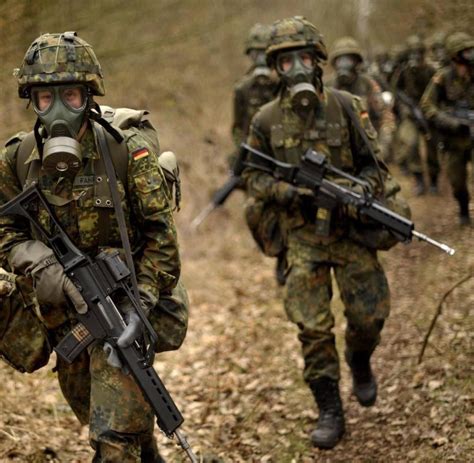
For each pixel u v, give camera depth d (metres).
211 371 16.03
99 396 8.88
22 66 8.54
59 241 8.90
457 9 35.00
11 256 8.98
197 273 23.16
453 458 11.38
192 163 29.78
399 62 31.97
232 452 12.62
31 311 9.38
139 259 9.31
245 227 27.28
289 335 17.86
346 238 12.55
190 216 27.02
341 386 14.73
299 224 12.61
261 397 14.62
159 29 32.34
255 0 44.78
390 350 15.64
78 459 11.87
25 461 11.45
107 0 24.86
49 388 14.45
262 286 21.80
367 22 53.41
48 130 8.56
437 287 18.72
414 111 30.78
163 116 31.80
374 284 12.54
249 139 13.26
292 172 12.54
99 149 8.88
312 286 12.55
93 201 8.91
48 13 19.23
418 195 30.92
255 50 21.52
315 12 54.31
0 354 9.48
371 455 12.05
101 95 8.91
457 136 23.20
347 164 12.69
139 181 8.97
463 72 22.58
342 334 17.34
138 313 8.68
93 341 8.87
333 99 12.66
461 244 22.25
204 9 38.44
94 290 8.74
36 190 8.84
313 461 12.18
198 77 35.62
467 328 15.77
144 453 10.23
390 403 13.52
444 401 13.02
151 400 8.57
